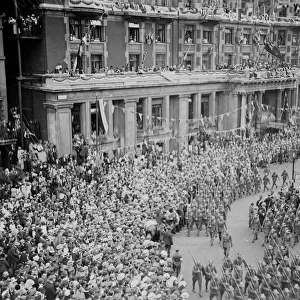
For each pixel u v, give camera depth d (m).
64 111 42.03
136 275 20.06
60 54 43.84
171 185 34.91
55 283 19.39
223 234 27.83
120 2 49.78
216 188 36.41
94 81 43.72
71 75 42.22
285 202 32.94
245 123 58.50
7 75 46.72
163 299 18.73
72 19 44.44
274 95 66.00
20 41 44.91
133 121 48.00
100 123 44.69
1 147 41.09
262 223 31.33
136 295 18.55
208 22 58.16
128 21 50.09
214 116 58.25
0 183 33.50
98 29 47.88
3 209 27.20
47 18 42.16
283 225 29.23
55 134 42.03
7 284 18.77
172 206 31.55
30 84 43.84
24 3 42.50
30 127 43.00
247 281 22.00
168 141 52.22
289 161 52.12
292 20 72.00
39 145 39.94
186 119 54.16
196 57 58.78
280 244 28.14
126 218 26.94
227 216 35.56
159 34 54.47
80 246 22.91
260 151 50.22
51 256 22.19
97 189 32.91
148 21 52.12
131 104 47.56
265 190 42.72
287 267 22.38
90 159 40.03
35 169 36.44
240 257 23.22
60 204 28.64
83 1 43.38
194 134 55.09
